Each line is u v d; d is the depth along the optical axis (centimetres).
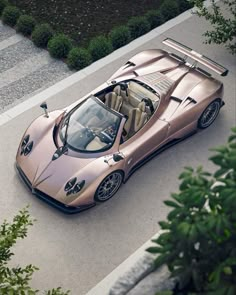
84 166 762
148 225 777
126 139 814
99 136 784
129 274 545
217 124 916
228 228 409
